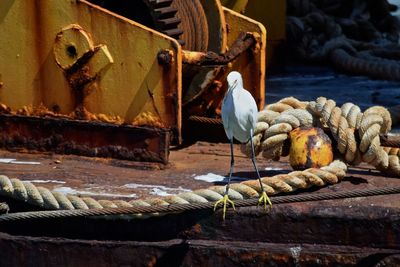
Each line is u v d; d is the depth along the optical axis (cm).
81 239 1096
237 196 1063
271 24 1975
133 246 1075
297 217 1048
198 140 1400
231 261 1054
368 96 1811
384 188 1035
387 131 1155
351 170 1201
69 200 1094
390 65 2003
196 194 1070
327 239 1048
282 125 1145
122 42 1234
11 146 1302
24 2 1270
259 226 1057
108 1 1334
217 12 1349
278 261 1045
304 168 1125
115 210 1048
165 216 1076
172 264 1071
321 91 1858
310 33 2291
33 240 1097
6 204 1089
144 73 1230
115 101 1249
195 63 1255
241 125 1008
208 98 1385
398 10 2656
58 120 1276
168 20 1285
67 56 1254
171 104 1223
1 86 1299
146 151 1241
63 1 1248
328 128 1155
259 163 1280
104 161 1255
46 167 1244
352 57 2102
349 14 2498
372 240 1039
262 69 1339
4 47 1290
